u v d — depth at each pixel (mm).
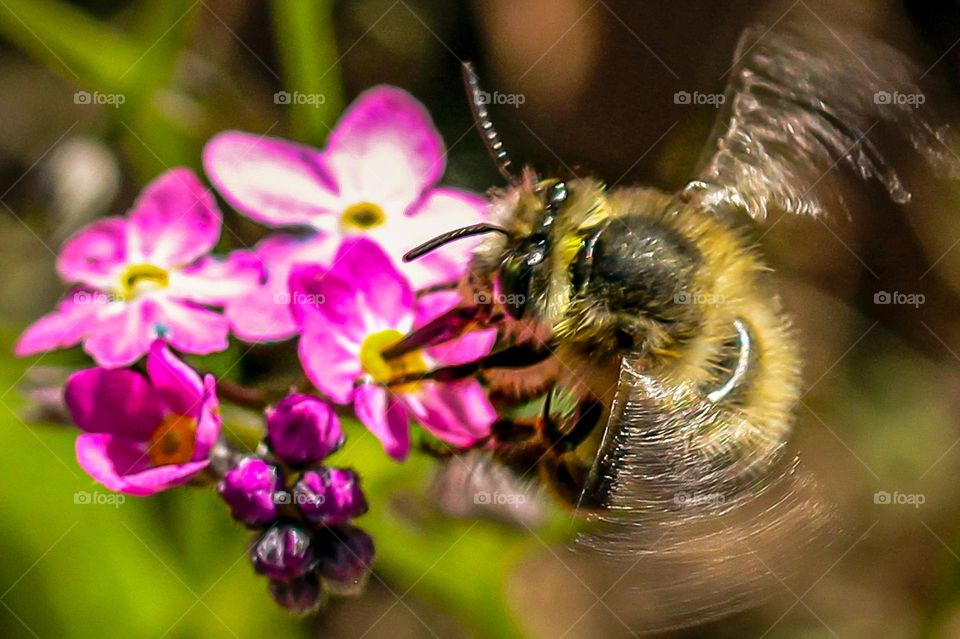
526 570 112
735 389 97
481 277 97
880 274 118
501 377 98
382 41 123
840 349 118
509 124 123
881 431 119
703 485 96
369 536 98
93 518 107
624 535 96
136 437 98
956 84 122
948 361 121
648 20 124
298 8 114
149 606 107
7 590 106
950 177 101
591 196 98
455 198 105
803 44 102
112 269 102
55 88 118
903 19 123
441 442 100
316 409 98
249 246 109
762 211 101
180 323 101
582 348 97
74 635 106
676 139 119
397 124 105
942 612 118
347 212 104
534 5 123
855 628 117
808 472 97
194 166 114
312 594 98
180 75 116
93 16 115
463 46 124
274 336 101
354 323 99
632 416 97
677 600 96
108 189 115
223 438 98
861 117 102
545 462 97
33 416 103
